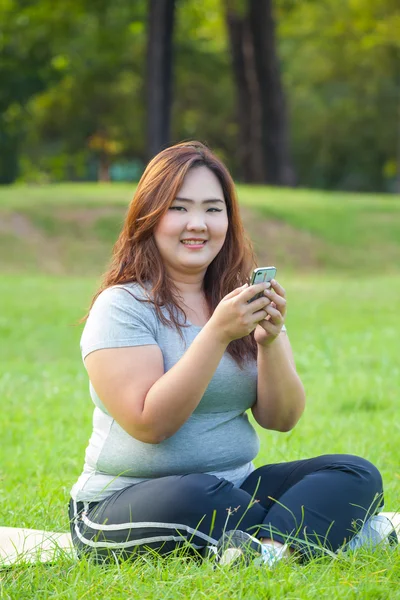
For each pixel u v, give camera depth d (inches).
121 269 149.5
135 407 137.0
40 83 1489.9
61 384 360.8
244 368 147.4
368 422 276.7
